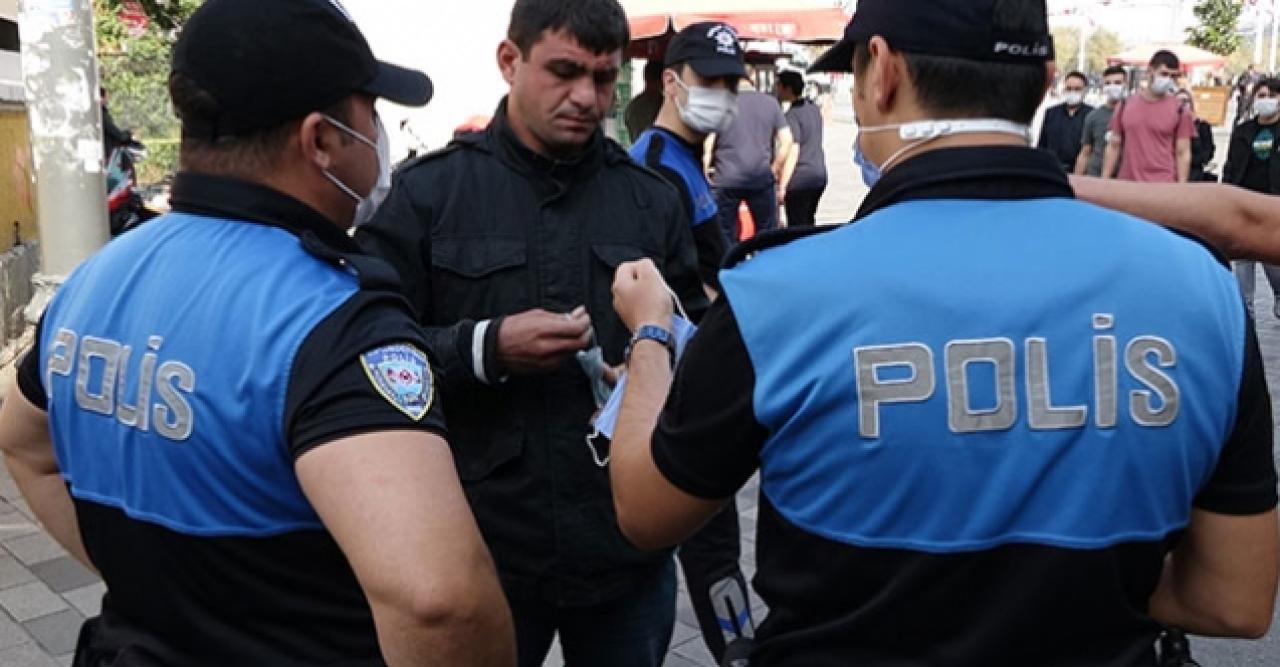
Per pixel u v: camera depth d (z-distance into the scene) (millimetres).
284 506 1303
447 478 1262
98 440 1411
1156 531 1258
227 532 1312
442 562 1193
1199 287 1271
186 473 1312
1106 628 1271
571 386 2152
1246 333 1293
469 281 2184
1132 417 1223
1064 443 1217
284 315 1299
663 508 1376
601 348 2225
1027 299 1229
